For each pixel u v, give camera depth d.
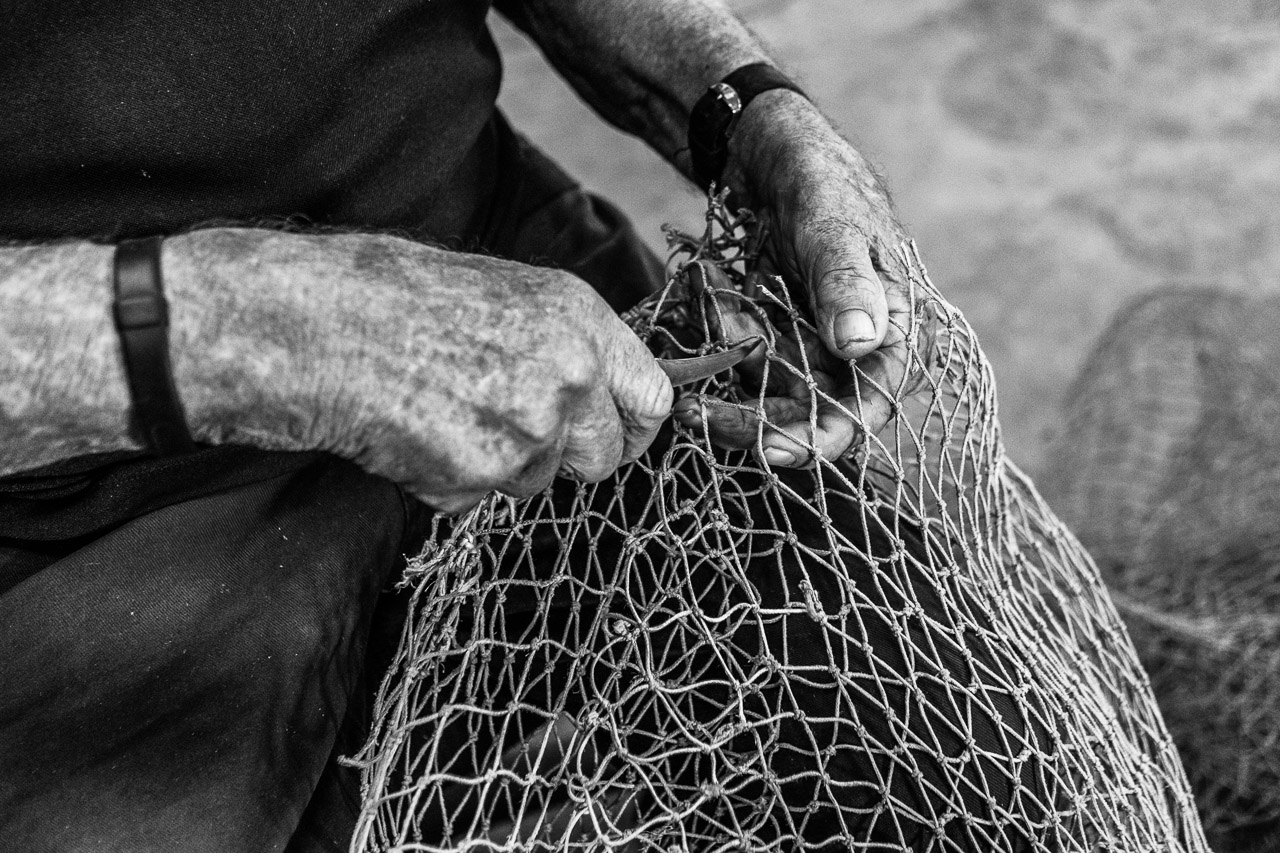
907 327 0.87
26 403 0.64
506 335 0.66
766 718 0.81
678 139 1.12
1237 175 2.47
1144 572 1.49
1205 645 1.30
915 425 1.15
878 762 0.83
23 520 0.82
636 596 0.91
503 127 1.16
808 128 0.97
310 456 0.88
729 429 0.83
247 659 0.78
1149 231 2.37
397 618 0.91
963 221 2.44
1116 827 0.86
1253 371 1.64
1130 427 1.67
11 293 0.63
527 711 0.90
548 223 1.14
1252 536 1.49
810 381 0.81
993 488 0.96
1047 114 2.69
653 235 2.49
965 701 0.84
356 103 0.90
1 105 0.76
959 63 2.87
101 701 0.75
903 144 2.65
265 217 0.87
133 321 0.63
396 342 0.65
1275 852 1.22
